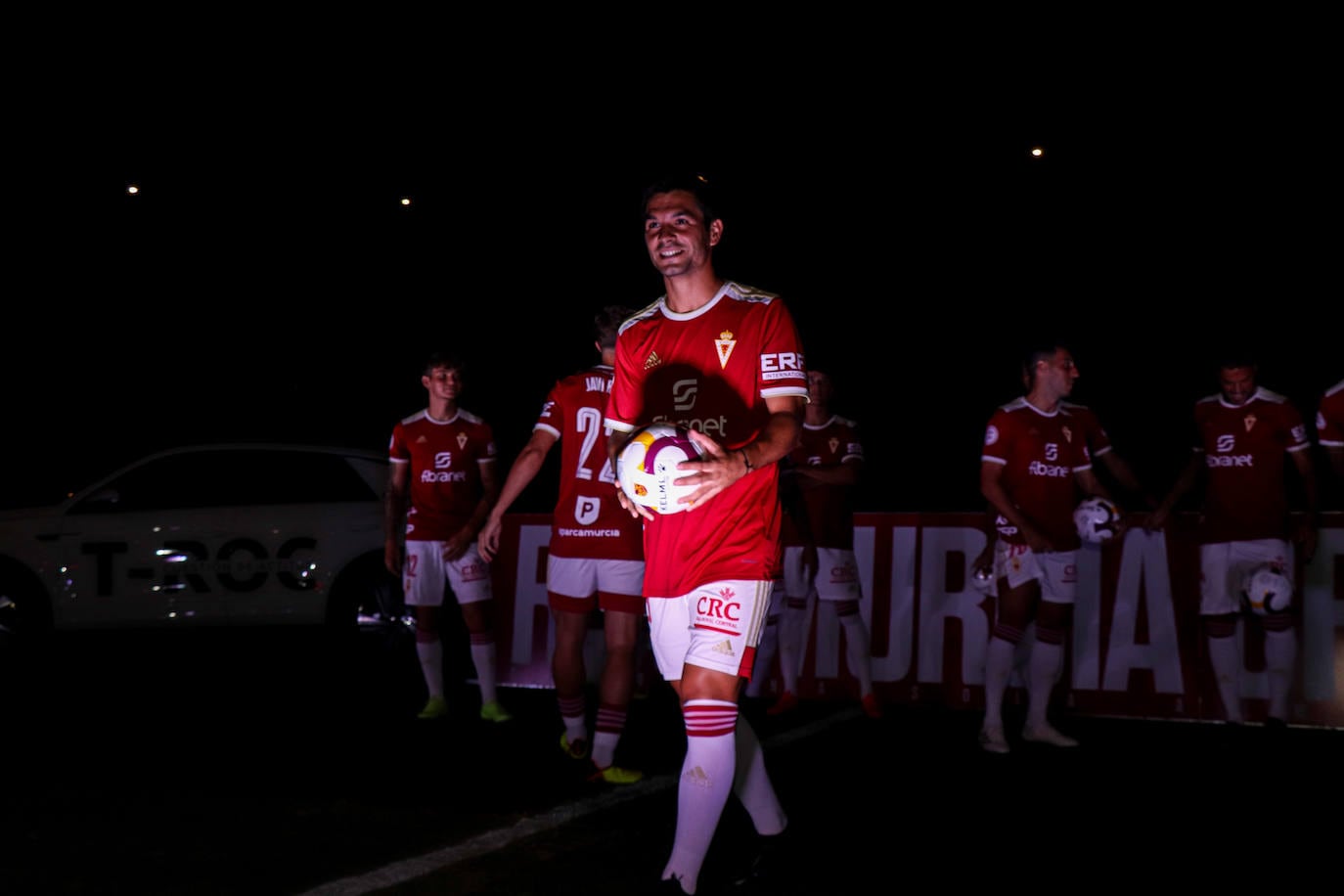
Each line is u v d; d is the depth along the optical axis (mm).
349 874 4164
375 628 9820
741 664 3557
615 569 5492
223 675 9133
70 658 9961
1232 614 6773
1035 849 4496
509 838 4594
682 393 3707
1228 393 6707
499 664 8531
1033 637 7422
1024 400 6551
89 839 4582
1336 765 5980
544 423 5684
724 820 4879
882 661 7777
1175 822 4898
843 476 7180
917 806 5137
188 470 9875
